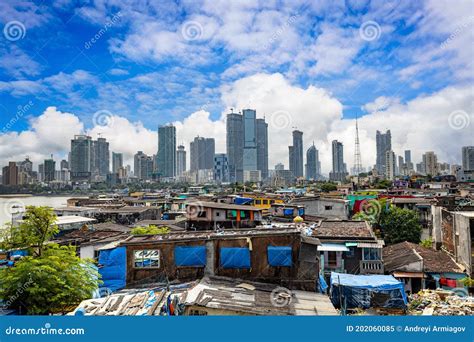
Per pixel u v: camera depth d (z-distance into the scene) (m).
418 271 24.42
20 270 15.38
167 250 17.52
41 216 17.27
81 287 16.12
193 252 17.33
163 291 14.43
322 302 15.29
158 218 56.66
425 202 47.28
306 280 17.11
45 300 15.11
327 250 23.69
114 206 57.03
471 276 23.42
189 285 15.91
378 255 24.08
